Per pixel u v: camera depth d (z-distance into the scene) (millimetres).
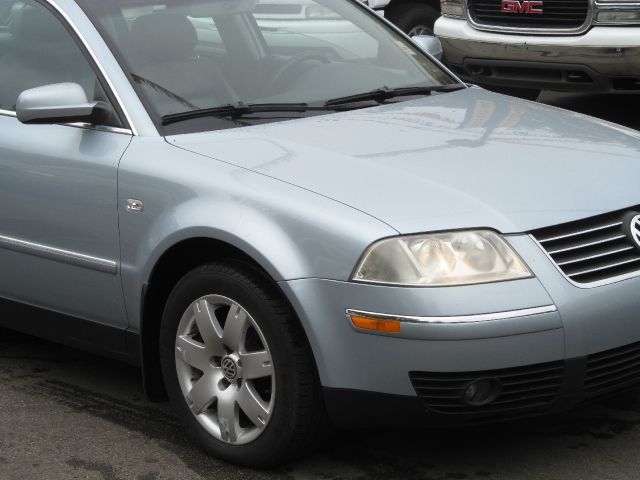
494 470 4324
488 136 4754
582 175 4410
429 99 5375
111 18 5109
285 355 4164
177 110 4855
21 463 4566
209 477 4379
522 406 4047
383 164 4383
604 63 8539
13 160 5078
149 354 4758
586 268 4109
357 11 5855
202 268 4391
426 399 3996
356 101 5230
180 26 5148
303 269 4086
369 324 3973
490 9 9195
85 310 4980
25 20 5301
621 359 4156
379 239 3996
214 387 4449
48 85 4871
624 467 4309
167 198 4496
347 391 4070
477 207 4109
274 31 5406
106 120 4828
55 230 4953
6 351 5828
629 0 8367
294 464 4434
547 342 3965
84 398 5188
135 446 4672
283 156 4480
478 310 3902
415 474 4320
